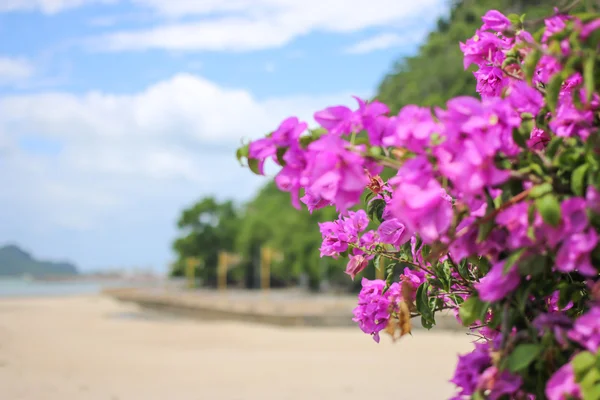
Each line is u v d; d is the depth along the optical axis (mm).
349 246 2814
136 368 13391
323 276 63844
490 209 1865
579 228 1792
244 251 87812
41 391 9711
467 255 1968
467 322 2012
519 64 2275
